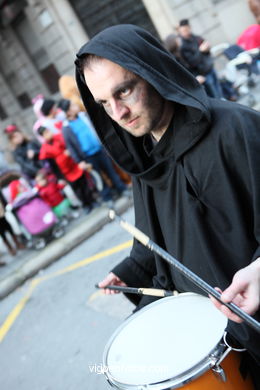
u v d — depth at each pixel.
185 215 1.26
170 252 1.40
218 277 1.22
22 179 6.05
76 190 6.19
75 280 4.62
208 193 1.20
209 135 1.16
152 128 1.24
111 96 1.20
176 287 1.50
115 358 1.29
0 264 6.06
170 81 1.16
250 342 1.17
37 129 6.07
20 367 3.50
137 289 1.51
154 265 1.58
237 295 1.09
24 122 15.00
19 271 5.58
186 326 1.26
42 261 5.52
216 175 1.17
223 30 9.88
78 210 6.71
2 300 5.23
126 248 4.74
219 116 1.16
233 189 1.16
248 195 1.18
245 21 9.88
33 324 4.14
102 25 10.42
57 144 6.02
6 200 6.06
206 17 9.69
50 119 6.06
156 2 9.46
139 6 9.86
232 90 7.60
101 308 3.69
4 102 15.24
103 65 1.19
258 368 1.26
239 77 7.47
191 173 1.22
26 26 11.75
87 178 6.20
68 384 2.96
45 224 5.88
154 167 1.27
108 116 1.40
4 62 13.91
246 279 1.03
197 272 1.31
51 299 4.49
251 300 1.02
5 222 6.21
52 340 3.64
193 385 1.11
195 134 1.17
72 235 5.76
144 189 1.39
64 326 3.76
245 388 1.20
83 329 3.54
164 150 1.26
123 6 10.03
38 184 6.12
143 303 1.58
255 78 7.95
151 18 9.84
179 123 1.20
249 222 1.20
